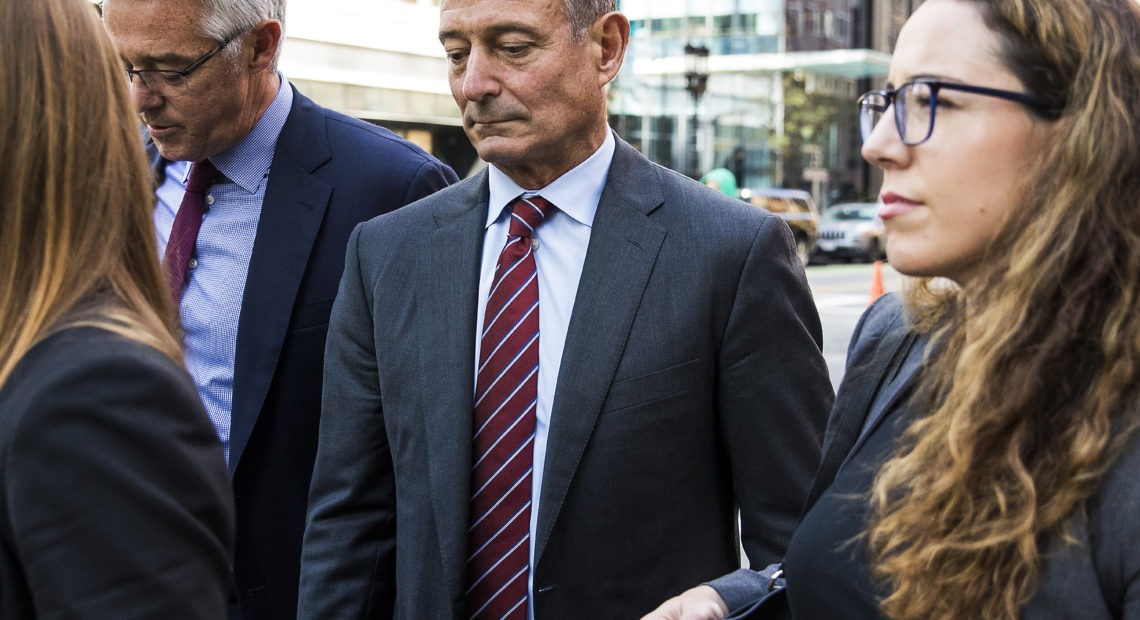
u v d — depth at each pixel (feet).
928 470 3.63
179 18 6.87
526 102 5.77
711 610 5.13
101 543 3.18
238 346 7.34
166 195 8.08
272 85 7.69
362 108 31.89
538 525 5.67
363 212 7.63
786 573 4.25
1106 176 3.37
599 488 5.67
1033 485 3.28
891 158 3.76
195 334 7.48
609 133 6.25
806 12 108.58
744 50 106.52
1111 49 3.42
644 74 103.30
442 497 5.78
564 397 5.72
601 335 5.77
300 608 6.41
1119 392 3.26
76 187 3.54
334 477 6.43
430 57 34.42
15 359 3.34
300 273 7.41
